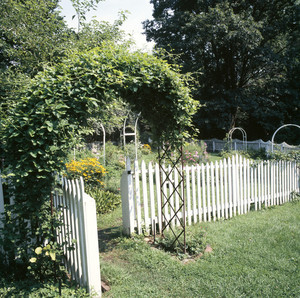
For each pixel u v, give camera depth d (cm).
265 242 458
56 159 304
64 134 309
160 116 452
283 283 333
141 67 367
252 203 715
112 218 626
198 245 437
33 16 727
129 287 338
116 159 1329
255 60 2047
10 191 322
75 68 321
